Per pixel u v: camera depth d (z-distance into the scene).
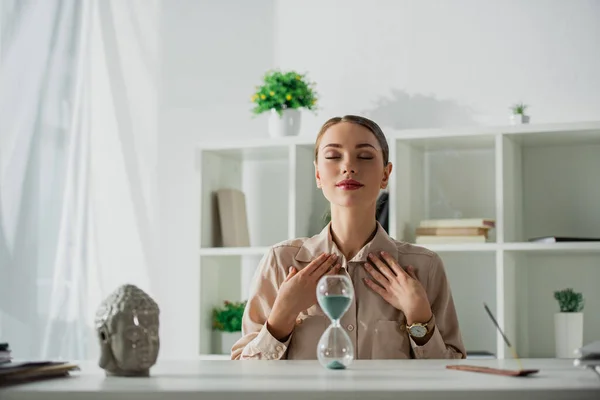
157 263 4.58
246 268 4.38
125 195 4.67
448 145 3.99
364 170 2.10
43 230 4.36
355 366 1.66
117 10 4.76
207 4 4.59
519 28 4.05
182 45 4.63
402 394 1.22
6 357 1.62
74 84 4.61
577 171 3.95
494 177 4.04
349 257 2.18
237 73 4.52
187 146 4.59
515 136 3.74
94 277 4.67
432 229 3.77
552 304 3.94
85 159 4.70
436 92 4.15
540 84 4.00
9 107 4.19
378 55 4.25
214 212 4.19
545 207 3.99
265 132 4.45
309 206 4.10
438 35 4.16
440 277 2.20
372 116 4.24
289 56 4.42
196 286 4.06
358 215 2.15
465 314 4.04
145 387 1.29
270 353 2.03
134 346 1.48
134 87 4.70
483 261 4.02
